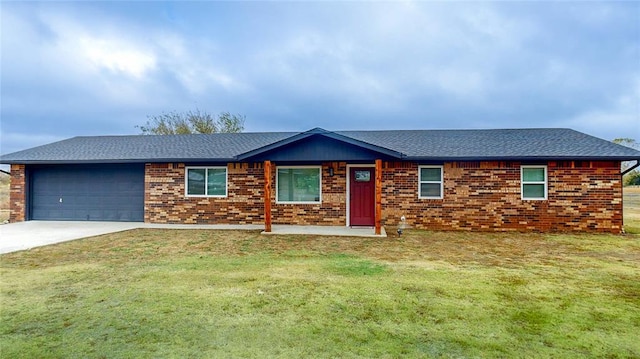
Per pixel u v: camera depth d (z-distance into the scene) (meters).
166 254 7.41
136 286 5.09
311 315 4.04
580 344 3.35
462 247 8.34
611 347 3.29
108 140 15.72
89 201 13.07
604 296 4.75
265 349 3.21
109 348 3.21
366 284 5.24
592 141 11.88
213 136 15.60
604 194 10.69
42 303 4.37
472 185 11.23
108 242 8.76
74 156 12.86
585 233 10.49
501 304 4.43
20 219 13.12
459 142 12.57
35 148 14.44
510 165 11.06
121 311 4.12
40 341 3.34
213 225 12.00
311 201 12.03
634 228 11.47
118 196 12.95
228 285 5.16
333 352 3.16
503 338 3.46
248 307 4.27
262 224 12.13
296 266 6.36
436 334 3.55
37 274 5.73
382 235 9.91
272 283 5.27
